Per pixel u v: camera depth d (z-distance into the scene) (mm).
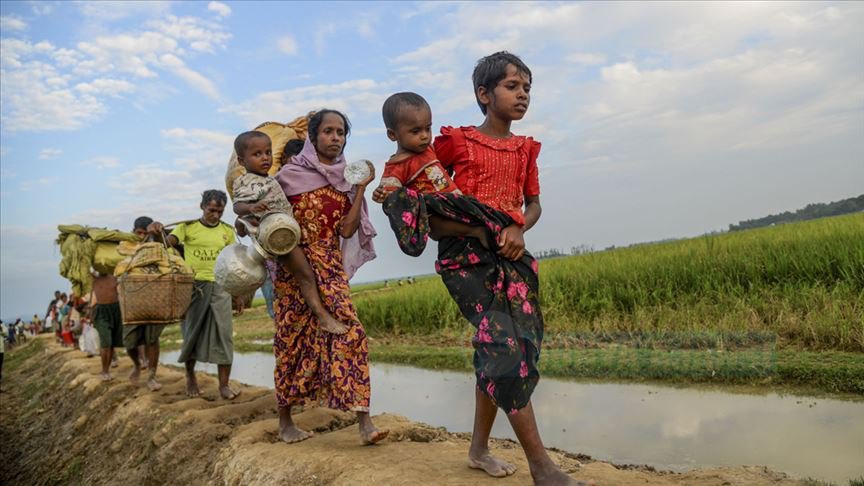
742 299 8102
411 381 7203
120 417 6352
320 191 3916
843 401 4578
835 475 3182
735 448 3781
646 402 5117
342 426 4660
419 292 13258
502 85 2891
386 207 2783
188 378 6379
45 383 12156
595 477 3041
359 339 3844
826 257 8078
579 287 10531
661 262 10570
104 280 8078
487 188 2898
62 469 6430
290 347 4039
